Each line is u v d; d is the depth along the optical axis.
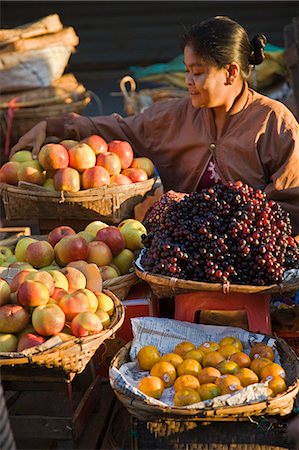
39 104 4.87
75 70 7.90
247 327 2.91
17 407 2.66
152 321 2.68
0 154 4.93
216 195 2.69
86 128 3.71
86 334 2.40
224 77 3.17
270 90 5.70
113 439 2.46
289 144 3.22
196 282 2.59
